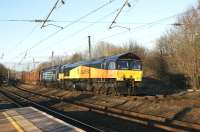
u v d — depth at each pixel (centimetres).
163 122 1981
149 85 5931
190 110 2266
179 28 5819
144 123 1959
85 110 2875
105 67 4128
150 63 7606
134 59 3972
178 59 5850
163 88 5403
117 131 1838
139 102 2944
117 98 3441
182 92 4319
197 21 5497
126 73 3912
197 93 3938
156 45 7581
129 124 2027
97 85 4350
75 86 5203
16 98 4362
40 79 8081
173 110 2388
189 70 5494
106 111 2673
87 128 1825
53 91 5994
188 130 1678
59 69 6234
